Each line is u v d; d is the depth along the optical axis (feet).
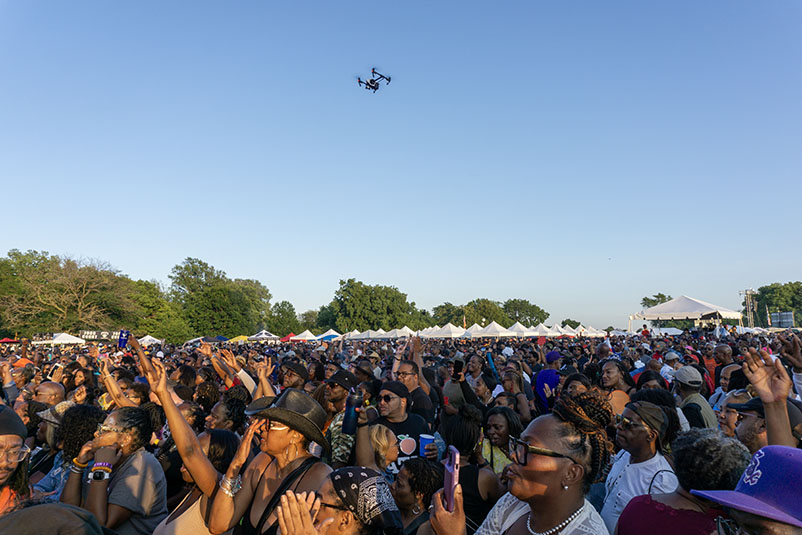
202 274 353.92
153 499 10.69
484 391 24.93
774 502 4.91
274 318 319.27
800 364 13.32
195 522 9.53
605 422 6.17
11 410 8.93
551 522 5.93
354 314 300.81
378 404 16.72
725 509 6.67
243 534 8.98
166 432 15.74
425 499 10.43
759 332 122.83
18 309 171.83
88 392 21.02
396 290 318.24
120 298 188.34
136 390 19.43
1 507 8.42
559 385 24.52
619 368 20.90
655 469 9.96
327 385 16.92
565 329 151.94
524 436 6.14
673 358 33.60
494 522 7.12
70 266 180.96
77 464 10.24
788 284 383.45
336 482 7.15
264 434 8.89
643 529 7.10
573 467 5.87
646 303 397.60
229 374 23.48
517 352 44.68
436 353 73.05
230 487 8.70
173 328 208.23
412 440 14.30
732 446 7.30
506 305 474.90
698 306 86.22
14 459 8.60
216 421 14.29
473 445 11.69
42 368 40.75
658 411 10.24
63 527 5.09
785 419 9.04
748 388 13.07
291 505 6.01
